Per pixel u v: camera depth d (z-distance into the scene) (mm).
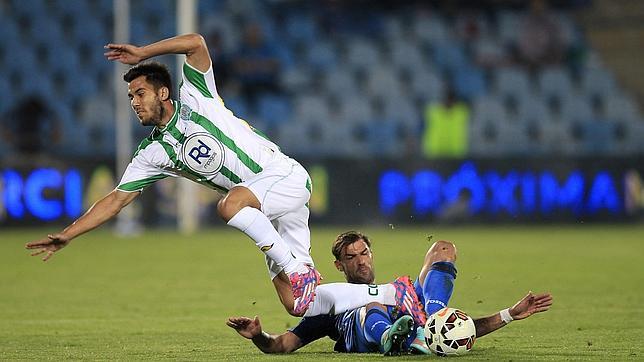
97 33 86625
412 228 73562
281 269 21656
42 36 85688
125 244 60094
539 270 44031
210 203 73375
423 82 90062
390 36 93062
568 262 48000
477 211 74812
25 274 43281
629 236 66250
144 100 21609
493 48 93375
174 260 49750
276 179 22266
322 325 21984
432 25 94312
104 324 28000
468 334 20453
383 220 73812
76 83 83750
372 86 89250
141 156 22156
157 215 72812
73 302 33531
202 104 21875
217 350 22828
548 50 90625
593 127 86938
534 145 85438
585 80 90688
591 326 26641
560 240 62625
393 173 73875
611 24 93250
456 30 94312
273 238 21453
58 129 75000
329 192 73312
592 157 76062
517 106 88875
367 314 20984
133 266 46750
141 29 87000
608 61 93188
